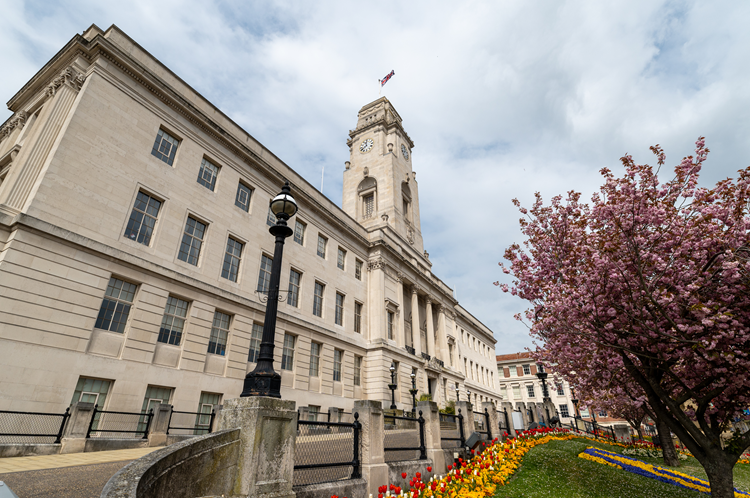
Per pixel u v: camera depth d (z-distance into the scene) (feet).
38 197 51.47
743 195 27.91
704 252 28.68
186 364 64.03
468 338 195.31
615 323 33.24
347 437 41.91
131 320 58.23
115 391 54.03
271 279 27.73
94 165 58.59
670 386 37.83
